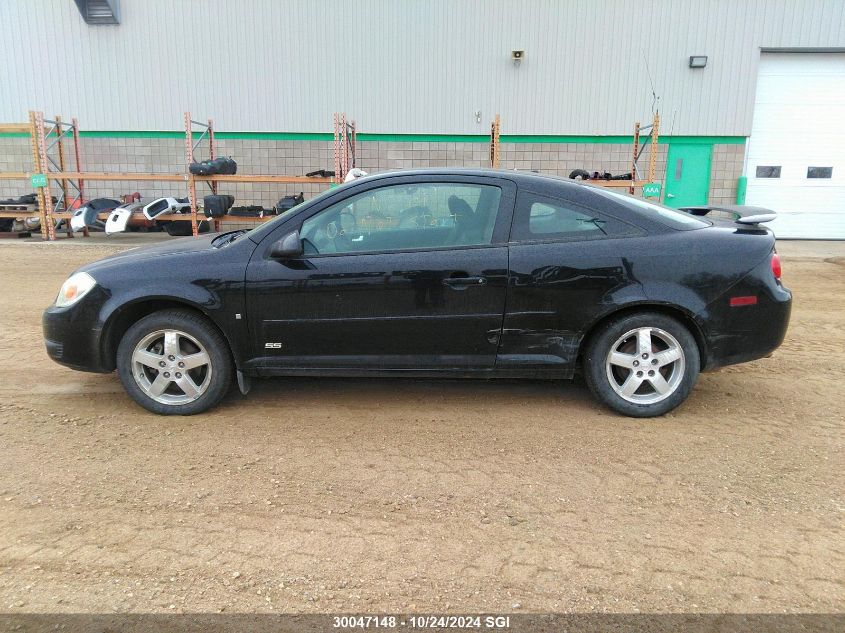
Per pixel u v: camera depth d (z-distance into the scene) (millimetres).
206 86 15273
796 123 15180
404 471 3396
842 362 5367
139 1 14922
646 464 3479
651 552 2711
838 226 15547
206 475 3344
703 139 15203
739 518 2965
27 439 3738
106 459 3508
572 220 3982
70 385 4664
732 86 14930
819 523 2926
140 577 2539
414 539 2797
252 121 15391
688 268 3859
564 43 14867
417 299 3922
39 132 13219
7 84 15344
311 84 15188
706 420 4074
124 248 12531
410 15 14852
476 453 3605
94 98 15383
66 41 15133
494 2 14719
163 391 4102
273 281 3918
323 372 4070
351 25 14922
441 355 4020
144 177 12844
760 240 4012
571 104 15141
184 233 14297
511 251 3912
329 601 2414
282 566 2615
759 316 3934
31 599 2406
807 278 9766
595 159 15375
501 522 2926
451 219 4008
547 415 4148
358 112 15297
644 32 14773
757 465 3473
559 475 3355
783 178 15422
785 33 14625
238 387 4594
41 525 2873
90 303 3984
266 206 15805
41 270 9938
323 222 4008
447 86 15133
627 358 3986
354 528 2877
